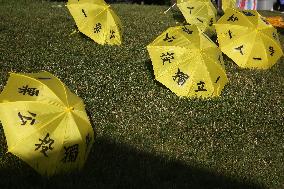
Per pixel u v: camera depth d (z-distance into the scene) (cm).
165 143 1083
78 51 1653
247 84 1532
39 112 855
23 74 945
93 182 877
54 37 1822
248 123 1245
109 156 980
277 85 1565
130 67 1530
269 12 3312
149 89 1369
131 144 1044
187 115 1240
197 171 973
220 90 1380
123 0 3609
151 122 1178
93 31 1755
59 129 847
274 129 1234
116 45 1775
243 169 1010
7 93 895
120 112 1210
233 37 1691
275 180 987
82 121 886
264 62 1692
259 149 1112
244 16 1725
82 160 889
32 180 864
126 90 1345
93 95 1281
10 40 1720
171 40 1382
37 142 831
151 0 3675
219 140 1132
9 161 905
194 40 1375
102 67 1502
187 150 1057
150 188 887
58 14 2327
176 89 1331
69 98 901
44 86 895
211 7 2277
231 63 1708
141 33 2030
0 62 1462
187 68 1335
